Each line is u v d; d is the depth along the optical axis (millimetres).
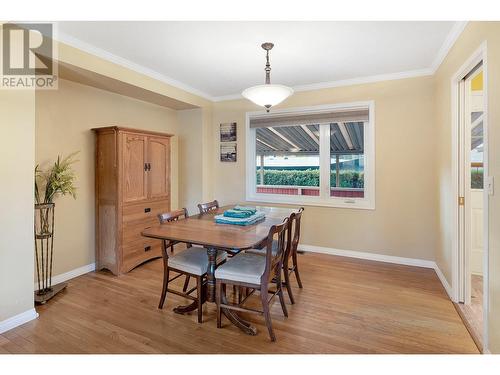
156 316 2244
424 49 2695
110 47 2654
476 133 3012
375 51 2738
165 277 2344
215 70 3279
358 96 3574
